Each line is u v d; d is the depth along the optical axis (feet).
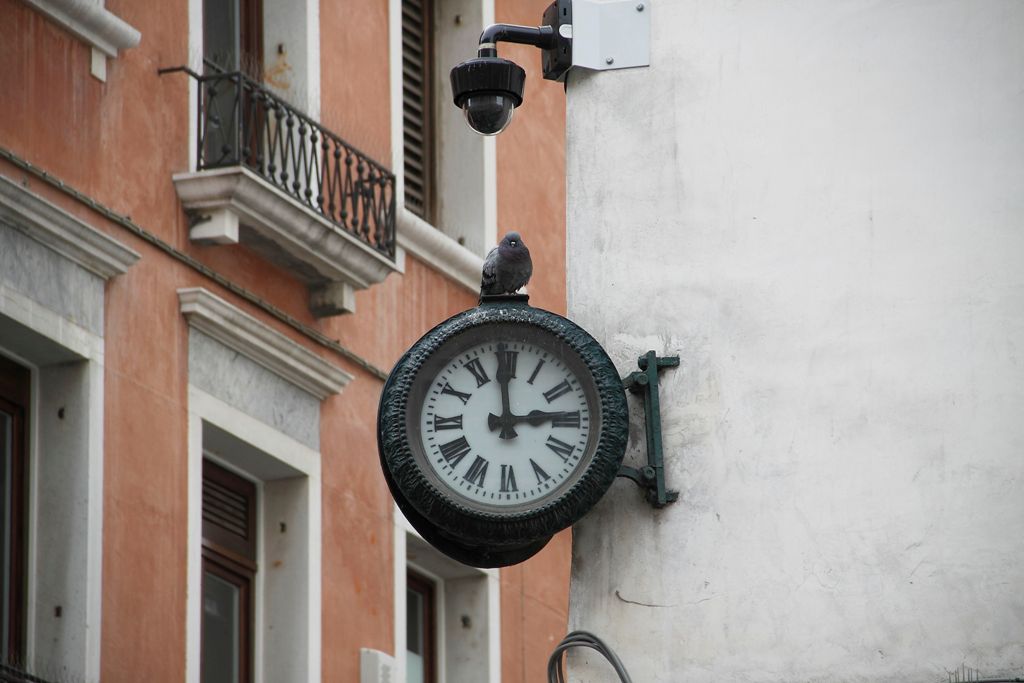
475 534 47.85
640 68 51.72
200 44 80.02
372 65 87.92
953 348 49.03
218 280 79.05
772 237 50.29
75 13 74.84
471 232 92.38
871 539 48.32
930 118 50.29
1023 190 49.67
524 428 48.42
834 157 50.44
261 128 81.00
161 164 77.71
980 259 49.44
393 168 87.92
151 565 74.49
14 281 71.26
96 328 73.92
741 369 49.67
